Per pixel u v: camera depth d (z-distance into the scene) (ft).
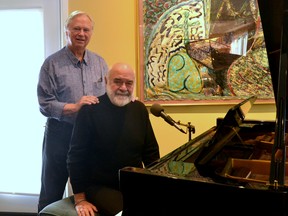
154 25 9.02
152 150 7.02
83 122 6.42
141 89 9.22
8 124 10.13
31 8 9.70
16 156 10.18
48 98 7.88
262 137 7.08
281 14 4.24
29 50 9.84
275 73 5.59
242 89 8.71
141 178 4.10
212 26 8.71
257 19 8.41
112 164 6.38
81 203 6.21
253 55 8.54
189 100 9.00
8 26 9.86
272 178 3.74
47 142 8.09
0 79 10.03
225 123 5.85
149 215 4.09
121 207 5.82
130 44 9.27
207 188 3.76
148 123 7.03
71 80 7.99
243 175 4.64
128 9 9.20
